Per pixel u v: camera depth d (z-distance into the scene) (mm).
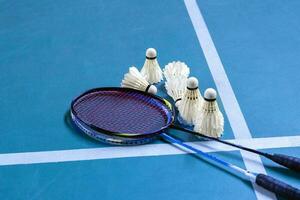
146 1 2834
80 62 2447
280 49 2551
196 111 2139
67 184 2002
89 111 2158
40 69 2408
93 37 2588
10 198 1963
